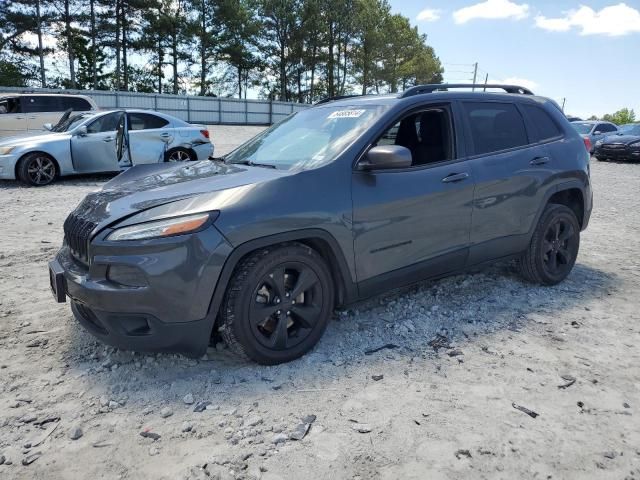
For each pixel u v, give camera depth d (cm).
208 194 309
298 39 5656
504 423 271
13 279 492
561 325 396
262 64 5841
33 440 256
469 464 239
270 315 317
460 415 277
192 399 290
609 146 1994
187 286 287
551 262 476
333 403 287
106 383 309
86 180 1206
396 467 237
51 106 1531
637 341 371
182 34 5194
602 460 243
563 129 489
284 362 328
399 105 380
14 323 391
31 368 326
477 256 417
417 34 6775
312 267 328
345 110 402
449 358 341
